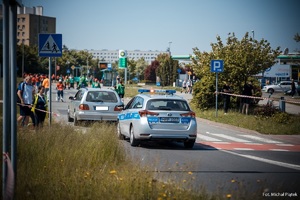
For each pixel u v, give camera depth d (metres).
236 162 12.96
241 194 7.22
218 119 27.34
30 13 170.88
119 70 147.75
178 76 105.69
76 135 12.24
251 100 32.22
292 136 21.31
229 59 31.44
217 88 29.59
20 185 7.62
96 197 7.08
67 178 8.30
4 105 6.27
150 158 13.08
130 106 17.16
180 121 15.63
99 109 21.53
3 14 6.11
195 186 8.29
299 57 76.31
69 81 70.06
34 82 36.72
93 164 10.17
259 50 31.94
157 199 6.81
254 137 20.62
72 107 22.98
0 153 9.88
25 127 13.53
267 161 13.31
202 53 33.03
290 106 39.81
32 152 10.47
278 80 87.19
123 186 7.46
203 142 18.27
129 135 16.39
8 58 6.18
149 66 136.12
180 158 13.43
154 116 15.49
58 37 16.98
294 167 12.27
